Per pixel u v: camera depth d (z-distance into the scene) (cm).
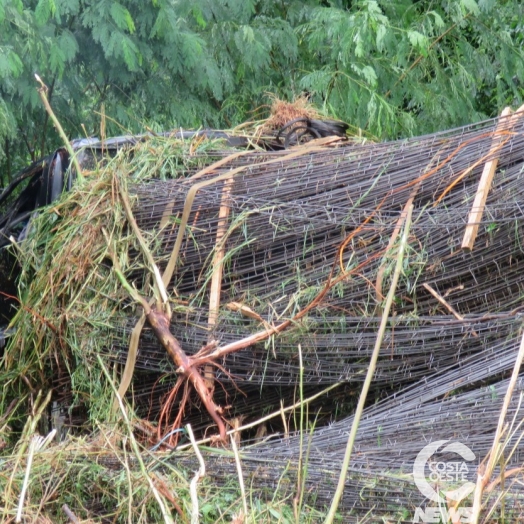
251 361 626
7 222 852
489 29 1434
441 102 1352
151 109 1282
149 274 656
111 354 652
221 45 1348
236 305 631
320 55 1480
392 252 611
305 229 639
